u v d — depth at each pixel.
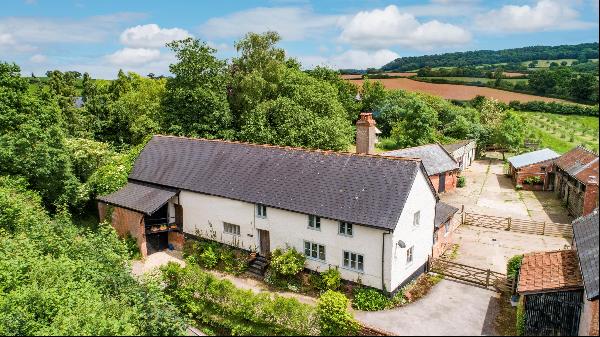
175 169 35.12
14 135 34.78
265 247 30.09
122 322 19.98
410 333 21.31
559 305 19.72
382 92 89.75
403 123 68.31
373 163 27.89
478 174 57.44
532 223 36.62
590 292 16.22
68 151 36.44
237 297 23.95
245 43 55.97
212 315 24.56
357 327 21.09
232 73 56.53
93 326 19.27
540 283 20.59
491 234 36.47
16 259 24.34
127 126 51.56
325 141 46.34
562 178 44.91
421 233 28.05
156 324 21.34
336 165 28.98
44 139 34.44
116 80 76.25
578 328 19.39
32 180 34.59
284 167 30.59
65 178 35.28
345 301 21.83
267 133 46.28
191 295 25.55
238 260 29.62
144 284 24.38
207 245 31.17
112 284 23.92
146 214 30.80
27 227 29.09
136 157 38.81
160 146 38.41
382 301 24.34
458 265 28.14
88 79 78.19
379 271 24.86
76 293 21.91
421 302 24.73
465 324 22.02
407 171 26.39
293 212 27.50
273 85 53.81
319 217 26.53
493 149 69.06
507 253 32.28
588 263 18.77
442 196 47.75
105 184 36.06
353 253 25.72
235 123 52.97
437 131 72.12
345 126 55.03
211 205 31.66
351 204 26.11
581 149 43.19
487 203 44.81
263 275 28.56
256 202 28.94
